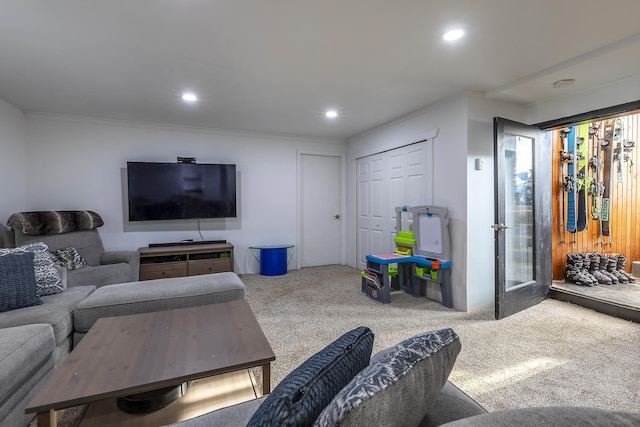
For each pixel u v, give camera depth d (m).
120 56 2.20
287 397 0.62
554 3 1.63
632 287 3.54
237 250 4.57
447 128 3.13
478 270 3.03
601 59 2.19
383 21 1.80
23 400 1.41
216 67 2.39
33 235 2.94
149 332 1.51
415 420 0.62
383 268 3.23
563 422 0.45
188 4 1.64
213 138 4.39
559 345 2.24
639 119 3.98
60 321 1.77
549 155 3.29
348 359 0.78
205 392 1.38
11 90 2.83
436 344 0.70
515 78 2.63
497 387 1.75
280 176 4.79
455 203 3.06
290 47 2.10
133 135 3.98
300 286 3.88
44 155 3.58
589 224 3.96
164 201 3.97
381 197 4.32
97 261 3.46
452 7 1.67
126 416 1.22
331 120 3.93
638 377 1.83
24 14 1.70
